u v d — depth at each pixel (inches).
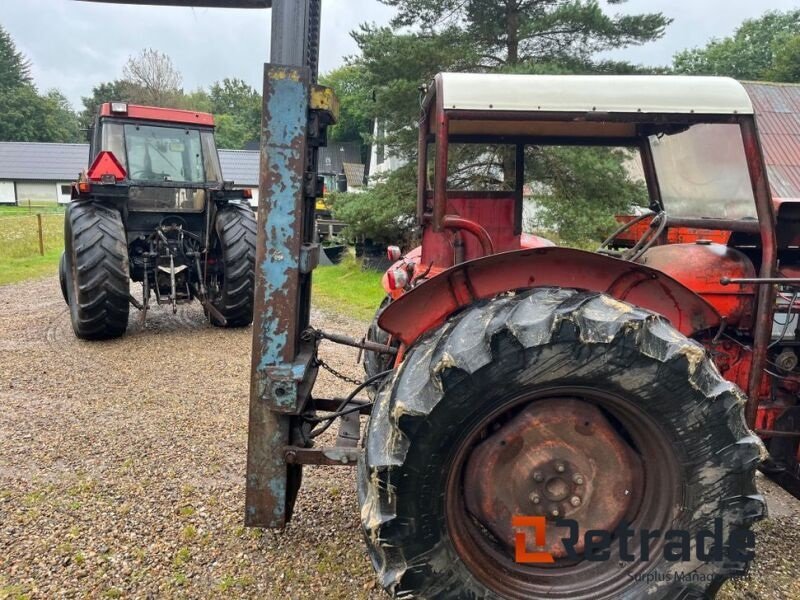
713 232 117.5
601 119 90.5
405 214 378.9
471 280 84.4
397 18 370.3
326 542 105.2
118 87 1683.1
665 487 81.2
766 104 563.5
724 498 77.7
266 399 94.5
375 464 75.0
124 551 101.5
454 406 73.7
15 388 185.2
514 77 92.0
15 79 2573.8
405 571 76.3
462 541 81.0
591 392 76.7
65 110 2888.8
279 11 90.4
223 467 133.8
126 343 242.7
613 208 258.8
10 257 545.3
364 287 390.0
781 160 474.0
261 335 94.0
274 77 89.9
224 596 91.2
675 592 80.5
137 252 268.4
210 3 99.8
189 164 272.5
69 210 245.8
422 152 126.5
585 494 83.3
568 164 201.3
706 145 108.9
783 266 112.6
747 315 104.0
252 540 105.2
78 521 110.3
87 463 134.5
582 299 77.5
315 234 113.6
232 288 254.7
